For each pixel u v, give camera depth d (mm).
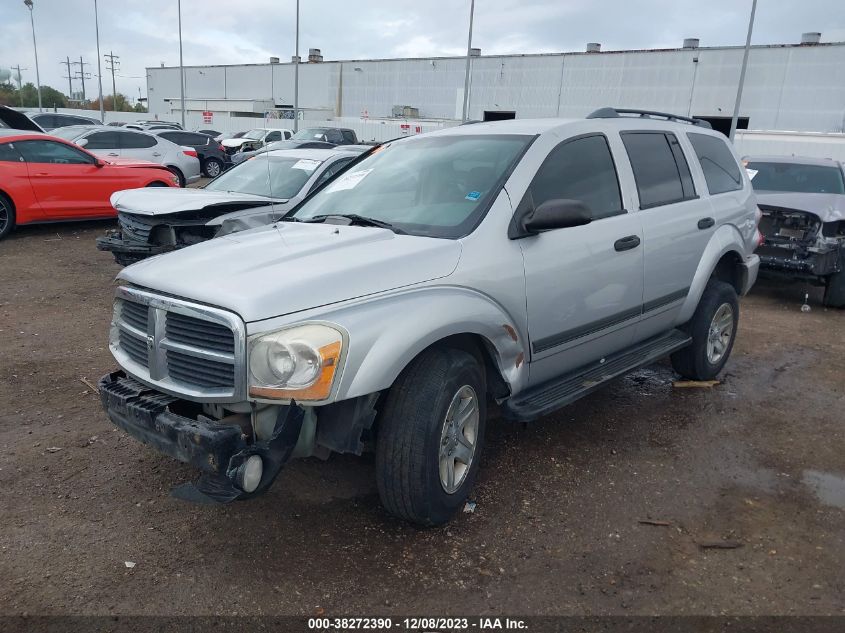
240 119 55750
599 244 4020
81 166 11258
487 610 2799
